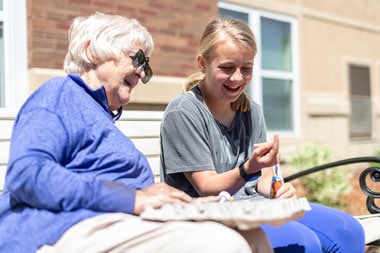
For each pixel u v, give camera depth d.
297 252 2.31
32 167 1.94
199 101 2.69
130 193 2.03
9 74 4.88
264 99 8.73
